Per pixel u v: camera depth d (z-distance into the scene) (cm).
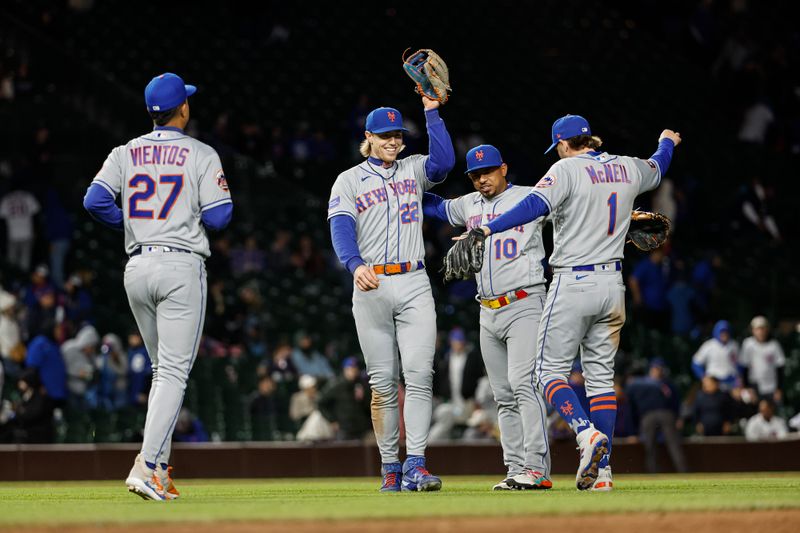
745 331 5944
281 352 5384
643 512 1438
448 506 1566
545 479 2320
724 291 6650
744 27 8912
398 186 2289
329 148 7444
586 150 2192
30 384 4475
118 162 2069
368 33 8825
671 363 5684
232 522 1334
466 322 6141
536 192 2105
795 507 1494
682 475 4456
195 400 5166
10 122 6750
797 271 6694
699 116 8462
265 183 6725
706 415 4875
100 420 4822
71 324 5253
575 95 8581
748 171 7925
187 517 1377
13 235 6044
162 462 2005
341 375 5228
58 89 6819
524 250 2319
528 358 2309
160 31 8425
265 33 8569
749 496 1783
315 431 4822
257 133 7288
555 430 4566
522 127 8212
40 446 4431
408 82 8462
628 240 2362
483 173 2339
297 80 8338
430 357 2272
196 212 2061
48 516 1429
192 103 8006
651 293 5909
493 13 9181
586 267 2141
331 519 1355
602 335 2178
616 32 9194
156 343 2092
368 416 4800
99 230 6531
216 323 5644
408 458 2264
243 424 5144
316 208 6831
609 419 2172
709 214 7038
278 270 6388
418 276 2288
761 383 5216
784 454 4756
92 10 8388
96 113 6750
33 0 8162
